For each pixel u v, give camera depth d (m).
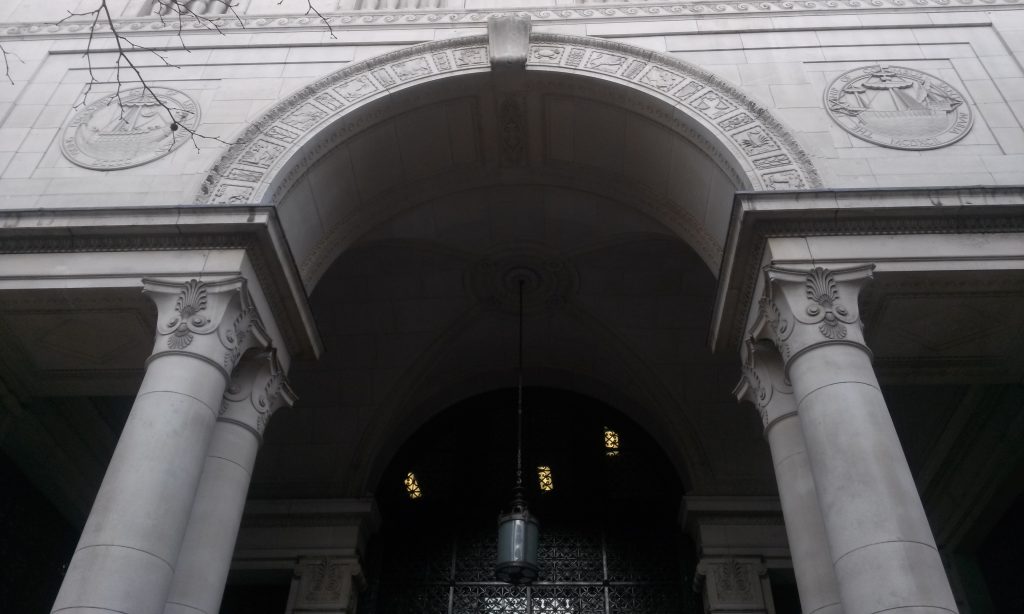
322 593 13.01
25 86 11.47
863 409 7.63
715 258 10.89
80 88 11.47
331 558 13.34
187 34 12.14
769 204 9.04
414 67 11.51
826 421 7.63
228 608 13.58
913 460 12.75
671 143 11.12
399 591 13.96
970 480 12.11
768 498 13.71
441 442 15.73
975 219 8.97
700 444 14.30
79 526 13.01
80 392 10.87
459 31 12.09
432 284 14.41
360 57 11.76
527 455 15.40
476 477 15.12
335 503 13.82
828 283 8.59
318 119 10.84
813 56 11.28
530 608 13.66
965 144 10.02
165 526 7.30
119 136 10.83
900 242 8.91
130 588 6.82
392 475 15.23
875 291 8.97
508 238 13.88
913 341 9.81
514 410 16.03
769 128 10.30
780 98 10.73
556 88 11.50
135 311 9.41
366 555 14.23
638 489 14.97
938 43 11.33
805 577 7.91
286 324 10.23
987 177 9.65
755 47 11.47
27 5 12.86
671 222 12.02
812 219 9.02
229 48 11.98
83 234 9.30
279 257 9.52
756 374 9.31
